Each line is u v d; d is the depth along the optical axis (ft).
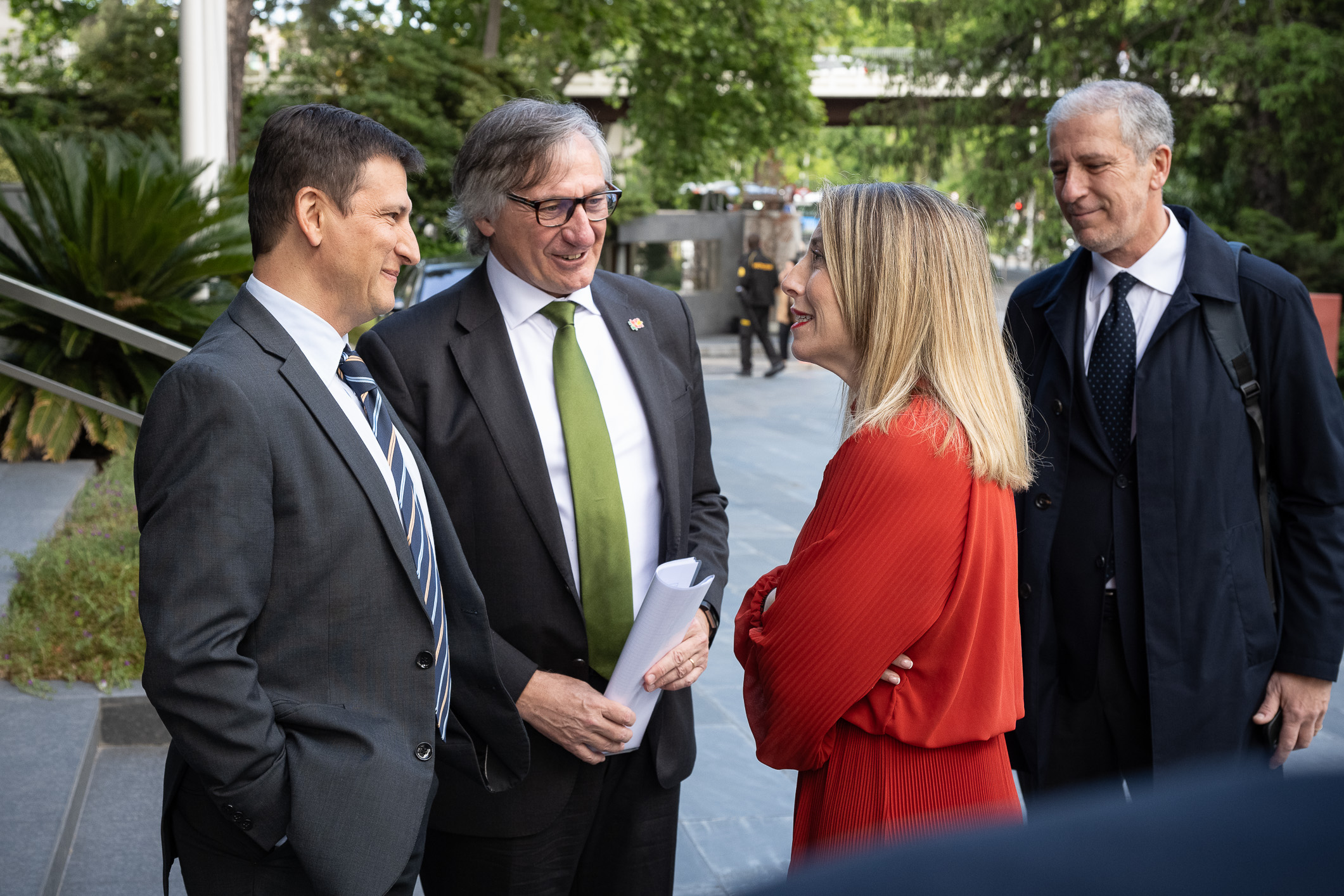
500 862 6.31
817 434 34.37
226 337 4.94
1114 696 7.59
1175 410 7.24
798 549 5.51
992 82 53.21
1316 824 1.14
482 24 66.08
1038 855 1.19
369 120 5.17
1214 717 7.14
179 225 22.22
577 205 6.14
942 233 5.48
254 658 4.87
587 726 5.98
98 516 17.12
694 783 11.57
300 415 4.90
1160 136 7.30
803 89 68.90
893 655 5.19
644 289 7.23
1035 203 52.65
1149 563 7.23
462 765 5.71
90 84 63.36
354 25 57.31
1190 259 7.37
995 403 5.40
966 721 5.24
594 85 87.76
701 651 6.45
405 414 6.35
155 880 8.93
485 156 6.20
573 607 6.31
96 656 11.93
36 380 14.85
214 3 26.05
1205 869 1.11
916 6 54.95
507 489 6.24
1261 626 7.22
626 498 6.57
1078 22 49.88
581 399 6.40
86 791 10.34
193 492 4.57
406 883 5.13
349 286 5.10
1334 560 7.07
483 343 6.41
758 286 50.06
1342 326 38.47
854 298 5.56
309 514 4.84
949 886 1.15
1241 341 7.22
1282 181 47.21
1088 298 7.77
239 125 39.06
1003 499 5.37
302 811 4.71
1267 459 7.41
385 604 5.04
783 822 10.75
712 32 63.62
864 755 5.35
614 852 6.71
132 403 21.70
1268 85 43.93
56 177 23.29
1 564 14.25
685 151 70.33
